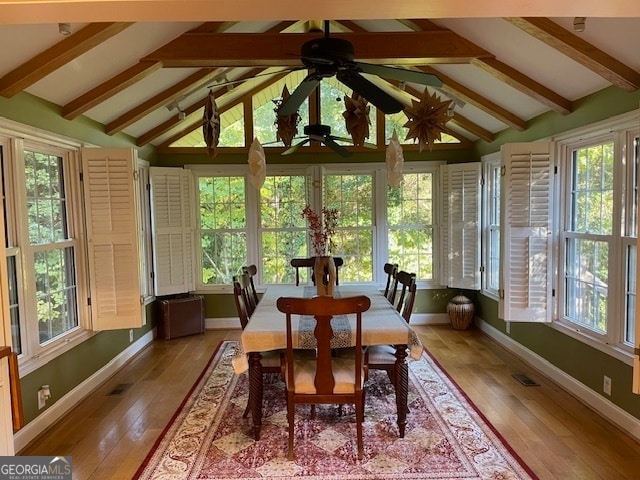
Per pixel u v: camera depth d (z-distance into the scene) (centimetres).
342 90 557
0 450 189
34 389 292
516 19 257
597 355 316
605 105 304
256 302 401
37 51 257
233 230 567
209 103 275
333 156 559
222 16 150
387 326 279
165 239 520
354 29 411
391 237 576
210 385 375
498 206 498
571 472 241
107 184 362
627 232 293
